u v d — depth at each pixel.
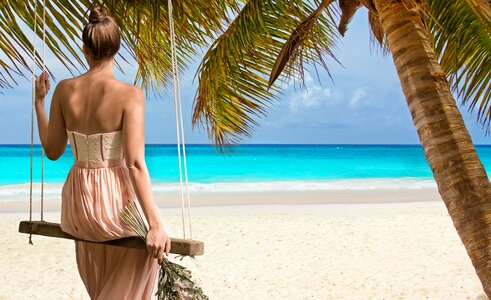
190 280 2.57
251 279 9.19
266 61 6.93
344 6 5.96
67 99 2.64
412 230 13.49
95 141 2.58
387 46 7.01
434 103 4.09
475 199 3.83
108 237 2.59
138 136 2.53
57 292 8.45
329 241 12.27
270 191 27.83
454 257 10.55
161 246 2.46
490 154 86.12
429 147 4.05
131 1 4.76
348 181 35.12
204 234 13.22
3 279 9.15
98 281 2.71
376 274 9.43
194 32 5.42
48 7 4.14
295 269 9.83
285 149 89.00
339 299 8.12
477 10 4.45
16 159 57.69
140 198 2.48
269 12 6.41
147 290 2.68
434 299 8.04
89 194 2.58
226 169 48.34
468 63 6.17
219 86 7.30
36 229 2.86
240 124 7.54
